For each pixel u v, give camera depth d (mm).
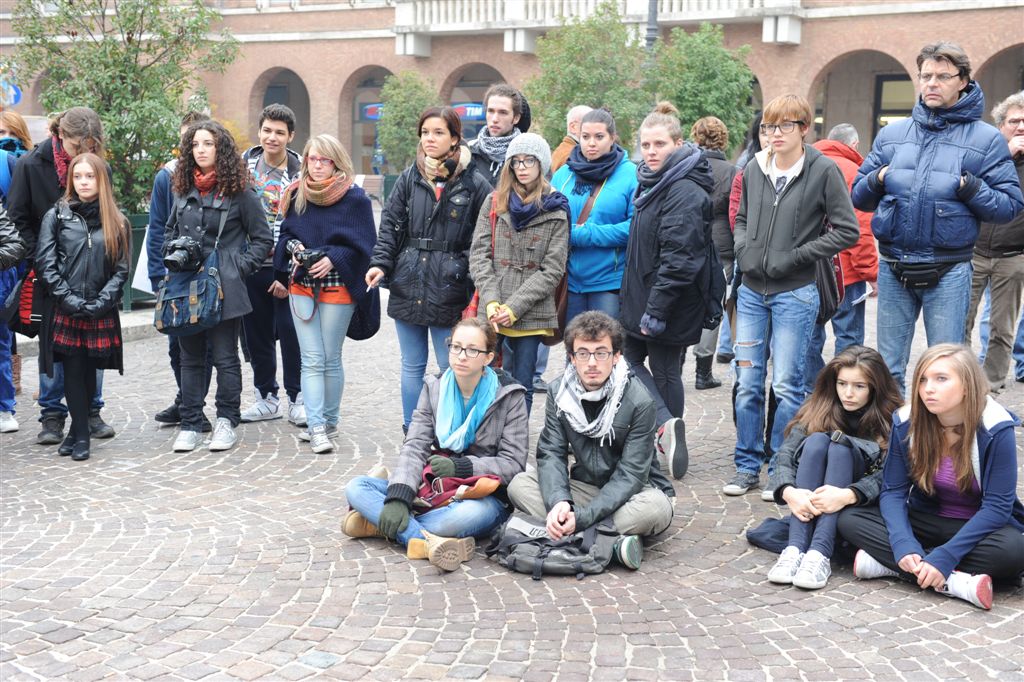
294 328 7863
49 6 14078
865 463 5074
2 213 7016
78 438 6980
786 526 5312
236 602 4676
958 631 4324
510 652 4168
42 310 6930
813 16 26406
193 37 13430
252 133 34156
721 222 8953
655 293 6086
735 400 6332
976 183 5625
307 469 6762
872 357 5188
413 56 31750
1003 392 8453
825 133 29031
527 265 6320
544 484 5234
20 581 4910
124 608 4609
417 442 5441
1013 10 24094
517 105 7250
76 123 7219
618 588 4816
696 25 27438
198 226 6957
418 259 6652
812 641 4246
